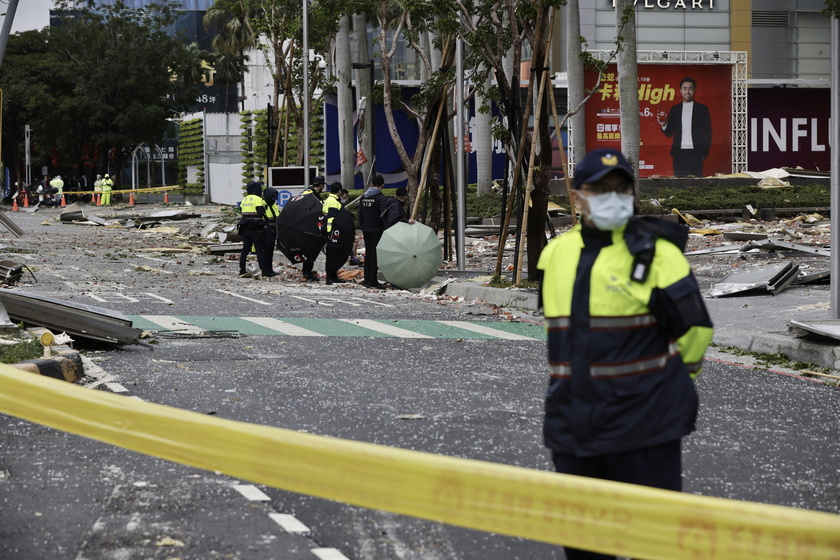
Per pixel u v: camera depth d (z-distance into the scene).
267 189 31.80
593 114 78.31
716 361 16.78
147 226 59.50
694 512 4.56
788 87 83.00
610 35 95.88
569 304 5.75
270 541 7.61
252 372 14.71
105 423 5.93
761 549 4.45
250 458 5.39
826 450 10.95
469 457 10.25
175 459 5.64
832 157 17.44
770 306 21.91
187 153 108.94
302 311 22.89
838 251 17.55
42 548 7.40
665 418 5.59
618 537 4.68
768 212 55.94
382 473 5.07
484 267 34.31
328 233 29.89
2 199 102.75
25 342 14.26
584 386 5.64
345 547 7.54
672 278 5.60
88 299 23.77
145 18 113.88
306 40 55.56
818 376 15.38
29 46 112.44
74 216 63.47
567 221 52.62
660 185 67.19
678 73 80.88
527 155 28.09
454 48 34.91
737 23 102.75
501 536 7.83
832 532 4.36
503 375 15.02
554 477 4.80
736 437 11.44
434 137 33.66
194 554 7.31
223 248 40.62
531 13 26.56
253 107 102.56
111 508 8.35
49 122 110.06
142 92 110.44
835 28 17.05
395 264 28.30
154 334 18.30
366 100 53.28
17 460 9.74
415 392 13.55
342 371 15.02
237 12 65.00
